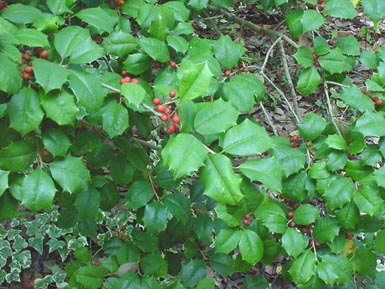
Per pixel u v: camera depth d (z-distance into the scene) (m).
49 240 3.20
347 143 1.92
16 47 1.48
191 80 1.43
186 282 2.38
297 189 1.92
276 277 3.36
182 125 1.46
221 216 1.74
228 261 2.46
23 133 1.39
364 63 2.14
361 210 1.73
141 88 1.50
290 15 2.13
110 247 2.45
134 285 2.20
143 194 2.11
